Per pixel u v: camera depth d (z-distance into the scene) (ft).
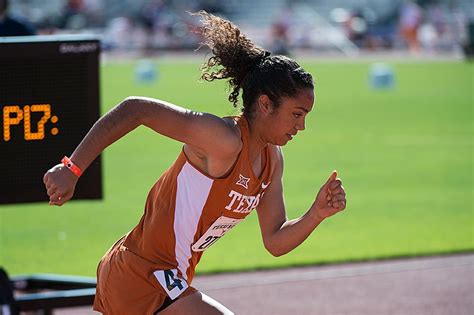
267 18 326.24
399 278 62.13
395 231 78.02
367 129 147.33
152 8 299.38
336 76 236.22
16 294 52.37
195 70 242.78
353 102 186.50
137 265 32.17
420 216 84.58
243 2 331.57
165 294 31.81
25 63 44.39
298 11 328.08
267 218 34.19
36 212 87.86
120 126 29.84
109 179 104.32
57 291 49.47
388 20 327.67
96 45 45.19
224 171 31.07
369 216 84.64
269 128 31.55
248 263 67.00
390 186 99.91
